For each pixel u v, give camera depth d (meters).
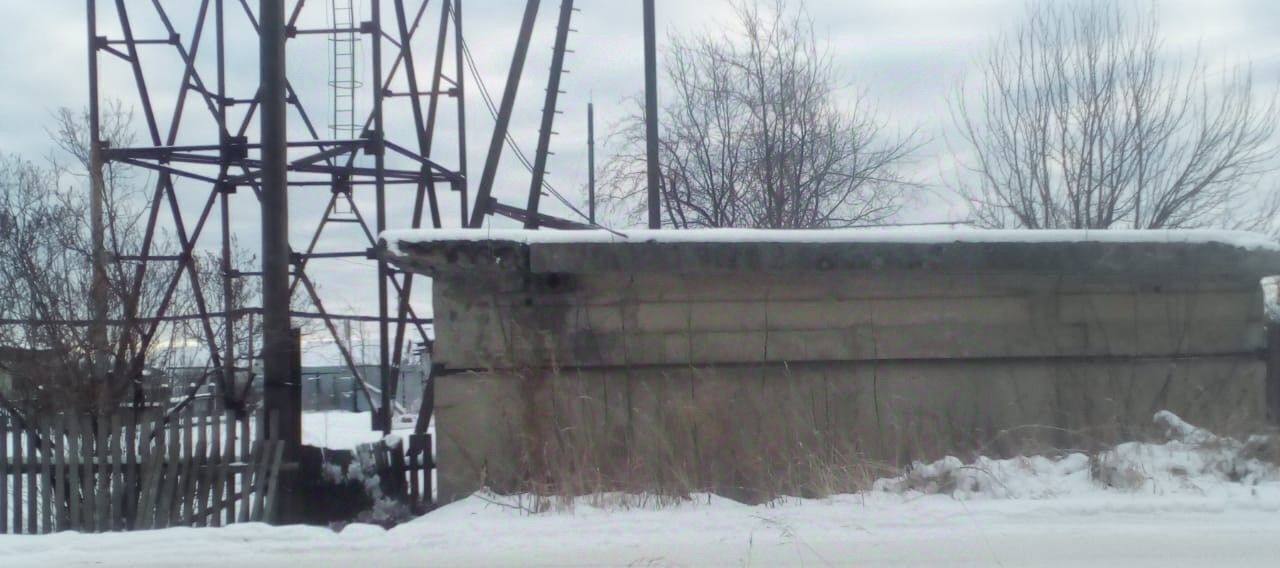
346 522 9.62
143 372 10.46
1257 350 10.28
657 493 8.94
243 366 11.88
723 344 9.84
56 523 9.07
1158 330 10.20
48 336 9.91
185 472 9.15
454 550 7.35
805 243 9.62
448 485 9.59
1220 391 10.15
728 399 9.77
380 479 9.99
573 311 9.77
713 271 9.66
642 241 9.54
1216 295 10.28
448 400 9.66
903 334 9.97
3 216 10.32
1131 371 10.11
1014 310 10.08
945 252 9.67
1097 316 10.15
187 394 10.95
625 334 9.79
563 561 6.97
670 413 9.68
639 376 9.74
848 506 8.48
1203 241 9.86
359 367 18.14
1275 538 7.27
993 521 7.85
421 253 9.40
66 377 9.85
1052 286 10.12
